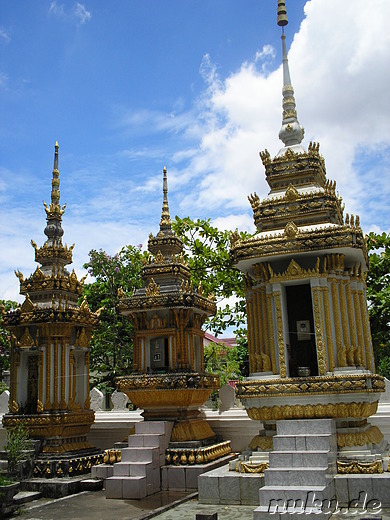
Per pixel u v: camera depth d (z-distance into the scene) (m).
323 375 13.16
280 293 14.10
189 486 15.23
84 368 19.12
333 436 12.34
